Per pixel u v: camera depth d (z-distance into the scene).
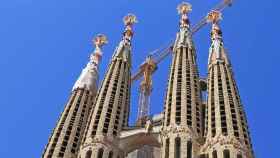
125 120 98.38
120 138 91.19
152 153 103.44
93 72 113.75
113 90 101.25
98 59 119.38
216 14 121.00
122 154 89.50
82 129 98.25
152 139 91.81
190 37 114.44
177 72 101.62
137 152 103.94
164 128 88.75
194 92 96.75
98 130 90.25
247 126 87.94
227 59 103.88
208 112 91.00
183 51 108.56
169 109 92.94
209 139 85.00
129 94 105.88
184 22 120.06
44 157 90.19
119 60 110.88
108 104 96.75
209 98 94.25
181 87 96.88
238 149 81.31
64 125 97.12
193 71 102.94
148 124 92.94
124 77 106.50
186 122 88.25
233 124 86.31
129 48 116.06
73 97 105.69
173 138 85.69
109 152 87.31
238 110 90.00
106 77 105.38
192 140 85.62
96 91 109.69
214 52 105.69
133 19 126.69
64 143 93.38
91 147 87.00
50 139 94.38
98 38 125.88
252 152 83.50
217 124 86.69
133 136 91.88
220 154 80.94
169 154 83.31
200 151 84.69
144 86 139.62
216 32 113.38
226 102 91.00
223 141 82.56
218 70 100.38
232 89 94.75
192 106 92.69
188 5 125.31
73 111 101.31
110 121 92.88
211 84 97.88
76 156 91.62
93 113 95.31
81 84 108.88
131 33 121.75
